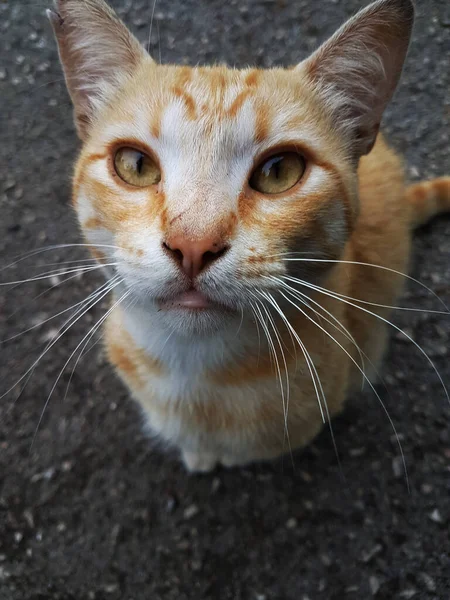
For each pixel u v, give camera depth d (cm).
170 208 14
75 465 27
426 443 27
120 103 16
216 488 26
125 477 27
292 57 40
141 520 26
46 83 40
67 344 30
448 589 24
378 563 24
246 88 15
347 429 27
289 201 14
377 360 27
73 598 24
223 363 18
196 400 20
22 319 31
